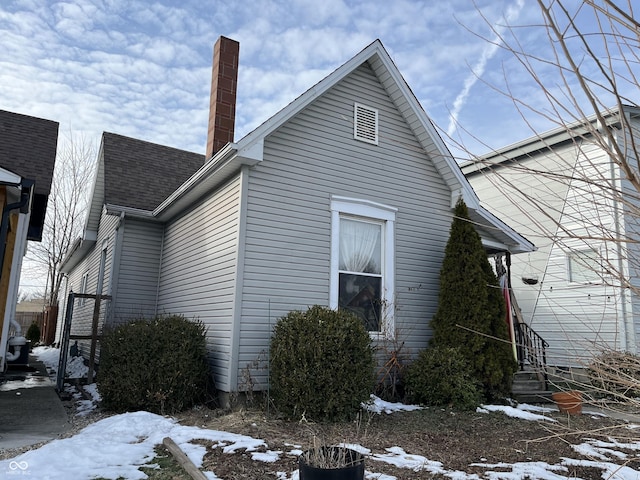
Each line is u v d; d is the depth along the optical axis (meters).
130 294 11.02
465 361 7.87
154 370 7.18
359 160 8.92
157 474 4.34
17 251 7.88
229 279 7.59
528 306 11.77
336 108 8.82
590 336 9.11
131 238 11.23
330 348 6.50
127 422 6.10
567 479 4.36
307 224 8.13
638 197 2.04
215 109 9.57
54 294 23.81
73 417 7.20
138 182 12.34
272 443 5.24
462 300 8.41
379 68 9.29
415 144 9.80
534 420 7.12
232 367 7.12
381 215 9.00
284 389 6.48
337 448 3.87
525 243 10.43
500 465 4.81
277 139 8.03
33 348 21.69
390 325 8.67
